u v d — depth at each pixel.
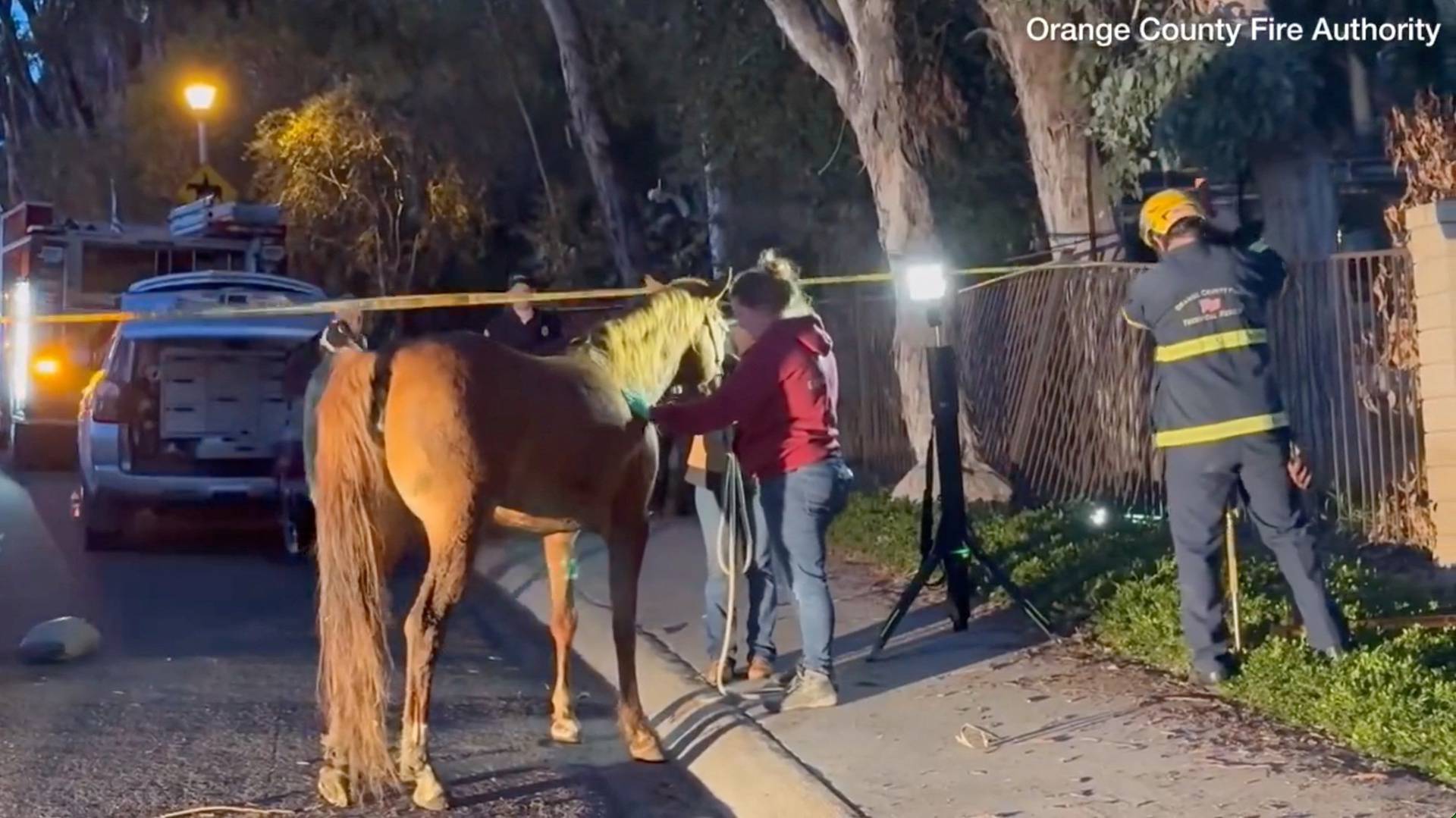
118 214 33.12
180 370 13.98
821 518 8.04
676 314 7.88
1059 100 13.69
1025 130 15.70
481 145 27.64
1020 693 8.16
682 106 20.52
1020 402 14.37
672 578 12.22
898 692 8.34
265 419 14.05
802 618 8.11
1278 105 11.88
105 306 21.09
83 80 40.66
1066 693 8.09
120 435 13.95
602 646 10.27
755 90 18.88
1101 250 13.61
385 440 6.84
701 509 9.01
